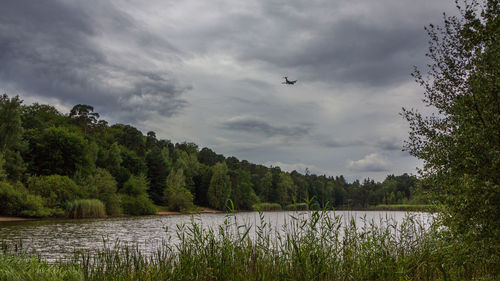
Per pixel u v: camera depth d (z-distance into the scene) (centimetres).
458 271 593
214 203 9031
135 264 714
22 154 5675
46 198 4406
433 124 698
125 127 11225
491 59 491
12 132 4938
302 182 12188
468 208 497
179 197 7362
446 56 670
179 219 4619
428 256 658
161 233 2519
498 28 524
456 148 537
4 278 644
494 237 486
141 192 6656
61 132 5984
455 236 549
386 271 604
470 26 600
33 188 4506
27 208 4122
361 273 608
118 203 5556
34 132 6281
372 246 670
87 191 5228
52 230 2692
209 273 630
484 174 474
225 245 672
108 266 713
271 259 651
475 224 505
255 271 616
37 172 5612
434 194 604
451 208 553
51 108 9956
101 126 10681
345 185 15525
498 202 470
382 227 788
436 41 701
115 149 7700
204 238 690
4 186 4075
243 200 10019
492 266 566
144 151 9531
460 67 639
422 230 754
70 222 3688
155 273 653
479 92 494
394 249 697
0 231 2548
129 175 7356
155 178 8538
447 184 567
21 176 4900
